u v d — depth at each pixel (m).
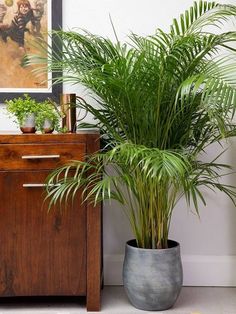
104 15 2.23
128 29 2.23
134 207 2.06
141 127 1.79
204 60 1.79
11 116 2.23
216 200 2.27
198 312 1.86
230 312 1.87
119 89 1.68
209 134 1.92
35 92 2.23
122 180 1.82
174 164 1.46
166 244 1.88
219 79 1.47
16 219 1.81
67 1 2.22
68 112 1.93
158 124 1.77
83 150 1.79
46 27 2.21
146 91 1.69
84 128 2.16
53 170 1.79
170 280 1.81
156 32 2.13
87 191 1.79
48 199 1.80
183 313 1.84
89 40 1.88
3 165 1.79
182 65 1.66
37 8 2.21
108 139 1.96
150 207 1.82
